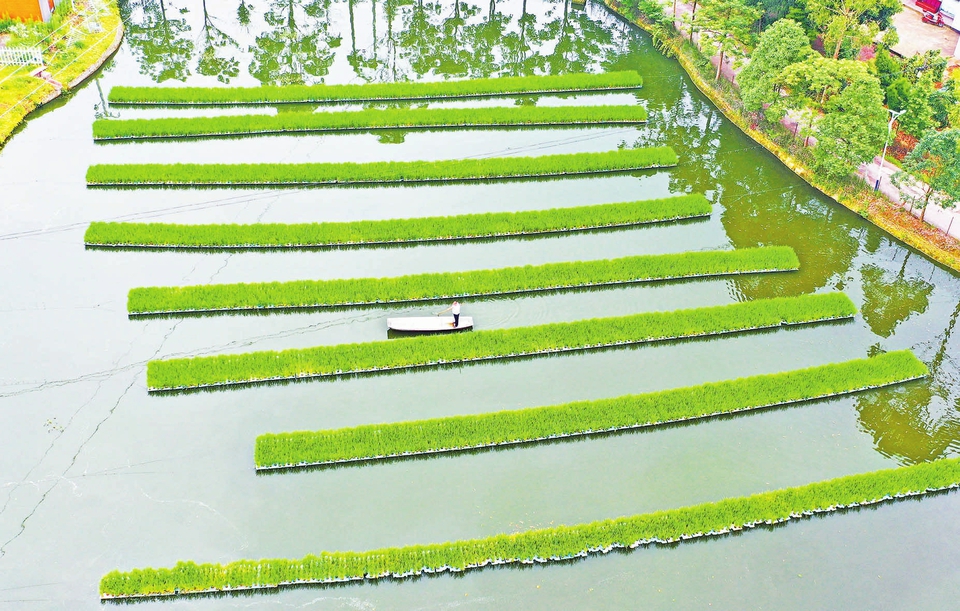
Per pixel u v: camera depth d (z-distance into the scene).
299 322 56.41
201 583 40.81
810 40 86.50
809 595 41.56
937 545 44.28
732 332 57.03
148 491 45.28
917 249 64.88
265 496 45.44
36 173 69.88
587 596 41.28
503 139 77.44
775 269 62.59
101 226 62.81
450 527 44.09
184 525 43.66
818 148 69.81
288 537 43.31
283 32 96.38
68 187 68.44
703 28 85.56
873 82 66.12
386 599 40.97
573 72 89.75
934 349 56.31
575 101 84.00
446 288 58.66
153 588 40.53
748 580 42.25
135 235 62.31
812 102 73.12
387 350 53.66
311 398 51.19
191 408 50.16
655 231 66.38
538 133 78.56
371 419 49.94
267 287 57.97
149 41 93.62
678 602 41.09
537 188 71.06
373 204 68.06
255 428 49.03
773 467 47.94
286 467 46.91
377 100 82.56
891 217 67.00
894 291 61.22
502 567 42.53
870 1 79.69
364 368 52.81
